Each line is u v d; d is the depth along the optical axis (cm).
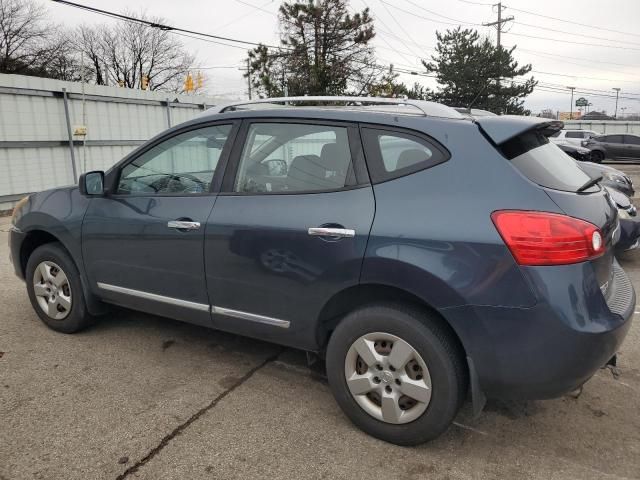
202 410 301
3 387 323
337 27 2506
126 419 290
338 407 308
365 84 2672
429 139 262
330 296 274
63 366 353
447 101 3684
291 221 284
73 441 269
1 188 1055
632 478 249
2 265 629
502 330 235
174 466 252
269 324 302
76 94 1193
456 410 255
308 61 2481
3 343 389
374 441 274
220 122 328
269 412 301
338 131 286
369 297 277
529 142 273
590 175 303
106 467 250
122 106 1318
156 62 4928
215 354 378
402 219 254
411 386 258
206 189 326
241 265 302
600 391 333
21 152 1088
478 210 241
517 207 236
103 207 366
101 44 4703
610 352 241
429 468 254
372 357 267
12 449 262
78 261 383
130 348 384
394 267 252
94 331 415
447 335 253
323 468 253
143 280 350
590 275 235
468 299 238
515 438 281
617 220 289
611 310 246
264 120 312
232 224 303
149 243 340
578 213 240
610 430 290
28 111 1095
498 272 234
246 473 248
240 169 314
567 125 3969
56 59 4003
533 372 235
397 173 265
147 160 355
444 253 242
